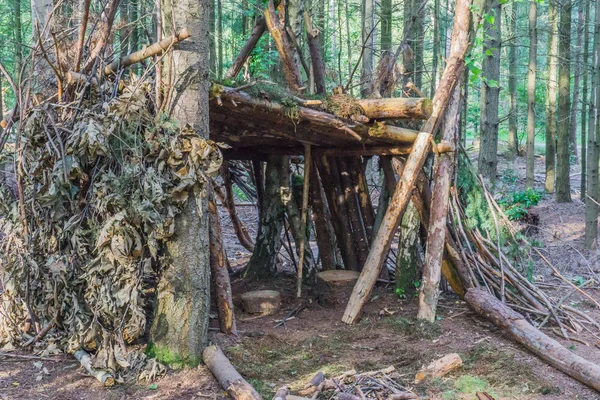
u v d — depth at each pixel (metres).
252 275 7.04
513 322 5.20
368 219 7.24
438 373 4.50
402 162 6.60
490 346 4.98
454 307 6.10
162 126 4.27
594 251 9.01
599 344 5.20
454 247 6.21
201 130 4.52
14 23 11.19
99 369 4.26
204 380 4.26
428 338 5.26
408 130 5.94
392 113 5.22
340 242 7.23
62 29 5.00
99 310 4.27
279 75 10.20
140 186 4.18
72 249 4.54
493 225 6.63
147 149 4.30
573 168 20.06
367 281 5.69
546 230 10.03
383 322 5.62
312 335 5.30
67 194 4.45
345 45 18.52
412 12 9.93
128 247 4.17
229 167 8.44
